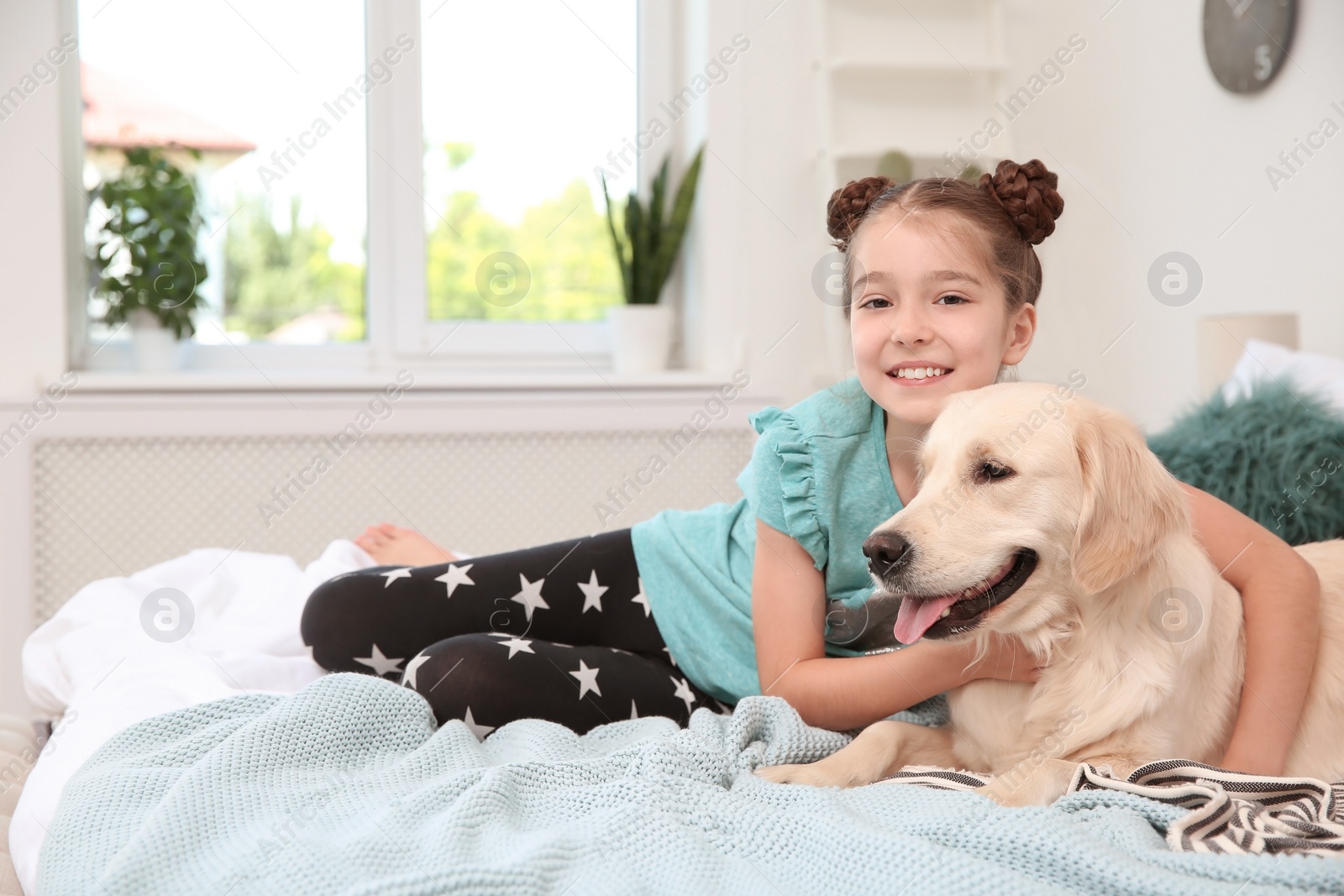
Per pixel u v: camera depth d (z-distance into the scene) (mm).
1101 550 1021
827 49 2961
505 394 2773
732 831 850
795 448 1265
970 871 710
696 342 3070
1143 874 698
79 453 2533
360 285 3023
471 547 2748
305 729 975
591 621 1449
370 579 1387
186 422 2568
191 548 2598
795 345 3023
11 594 2488
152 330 2750
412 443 2707
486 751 1089
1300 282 2270
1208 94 2527
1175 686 1026
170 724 1032
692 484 2863
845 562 1271
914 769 1037
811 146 3010
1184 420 1868
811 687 1191
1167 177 2678
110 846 822
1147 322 2754
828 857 778
